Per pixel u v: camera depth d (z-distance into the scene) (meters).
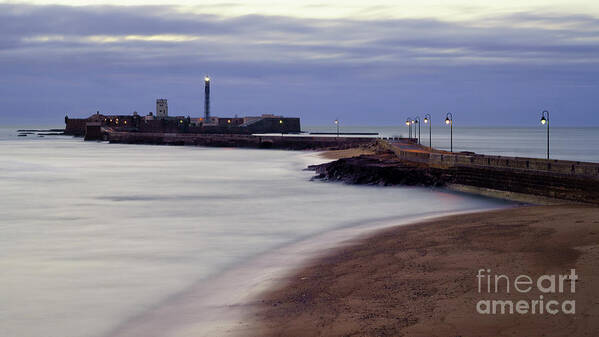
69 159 104.62
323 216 37.41
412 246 24.06
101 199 47.47
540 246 21.45
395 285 17.42
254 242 28.20
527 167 43.28
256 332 14.13
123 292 19.14
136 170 79.81
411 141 113.62
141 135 184.00
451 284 16.88
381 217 36.62
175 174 73.12
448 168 53.84
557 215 30.83
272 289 18.52
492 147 155.88
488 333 12.60
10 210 40.66
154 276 21.34
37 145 168.38
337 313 15.02
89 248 26.72
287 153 126.19
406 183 55.00
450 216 34.91
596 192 36.62
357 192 51.38
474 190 49.78
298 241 28.45
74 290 19.42
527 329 12.64
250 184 59.88
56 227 33.12
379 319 14.15
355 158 69.56
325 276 19.75
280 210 40.47
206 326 15.21
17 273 21.83
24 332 15.45
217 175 71.38
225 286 19.67
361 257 22.61
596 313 13.23
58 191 53.62
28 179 66.06
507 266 18.50
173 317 16.36
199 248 26.67
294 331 13.86
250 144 155.50
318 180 62.53
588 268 17.19
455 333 12.73
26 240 28.84
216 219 36.28
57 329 15.66
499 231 26.02
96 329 15.63
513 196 44.47
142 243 28.00
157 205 43.50
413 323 13.63
